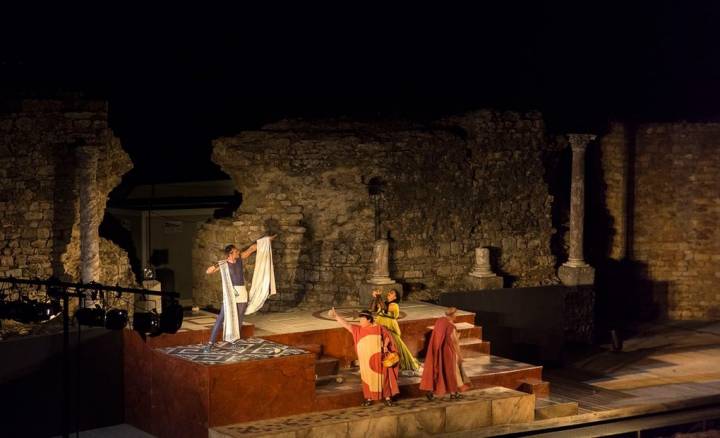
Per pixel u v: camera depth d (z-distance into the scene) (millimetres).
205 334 17469
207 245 22844
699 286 27344
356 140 22578
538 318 23297
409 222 23031
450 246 23531
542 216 24609
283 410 16188
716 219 27219
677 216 27266
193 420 15938
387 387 16766
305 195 22609
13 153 18938
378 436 16078
